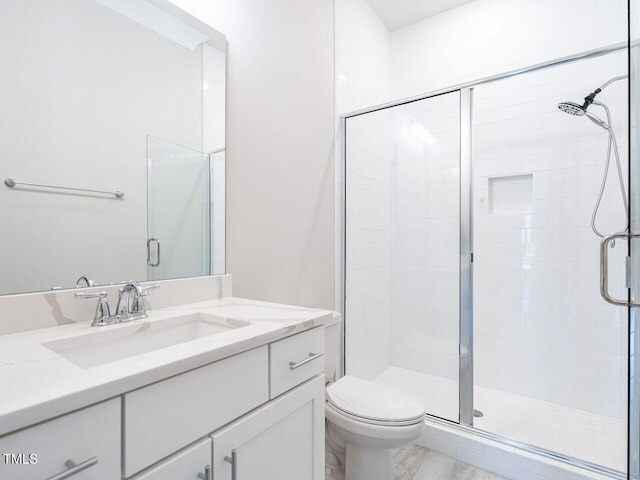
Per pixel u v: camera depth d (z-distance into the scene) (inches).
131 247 43.6
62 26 37.8
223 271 54.6
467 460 64.6
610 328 77.0
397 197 92.4
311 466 39.7
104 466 21.5
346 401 53.8
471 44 94.9
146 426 23.8
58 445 19.6
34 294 34.9
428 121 85.7
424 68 101.9
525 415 77.6
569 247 81.4
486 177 90.8
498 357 89.7
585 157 79.4
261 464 32.9
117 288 41.3
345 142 84.5
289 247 67.9
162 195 46.9
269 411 33.6
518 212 88.7
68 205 38.2
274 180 64.4
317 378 40.8
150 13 45.8
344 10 85.1
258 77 61.0
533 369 85.4
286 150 67.1
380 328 92.5
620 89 75.6
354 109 88.8
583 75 79.8
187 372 26.5
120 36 42.7
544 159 83.8
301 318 39.4
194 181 50.8
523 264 86.5
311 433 39.8
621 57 75.8
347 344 83.7
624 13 76.8
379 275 92.7
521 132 86.5
